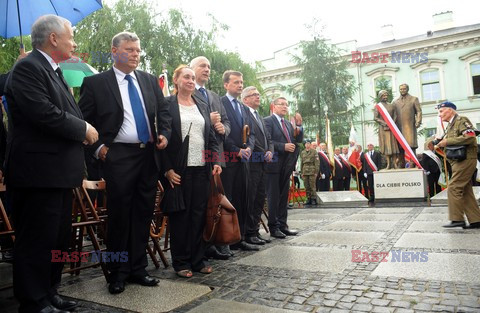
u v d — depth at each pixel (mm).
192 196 3590
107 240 3057
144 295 2838
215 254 4066
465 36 25891
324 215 8016
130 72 3250
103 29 14844
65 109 2607
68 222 2717
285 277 3172
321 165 13609
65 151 2502
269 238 5262
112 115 3053
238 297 2711
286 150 5305
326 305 2465
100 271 3795
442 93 26781
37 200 2426
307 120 21312
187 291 2896
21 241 2422
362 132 28625
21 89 2338
